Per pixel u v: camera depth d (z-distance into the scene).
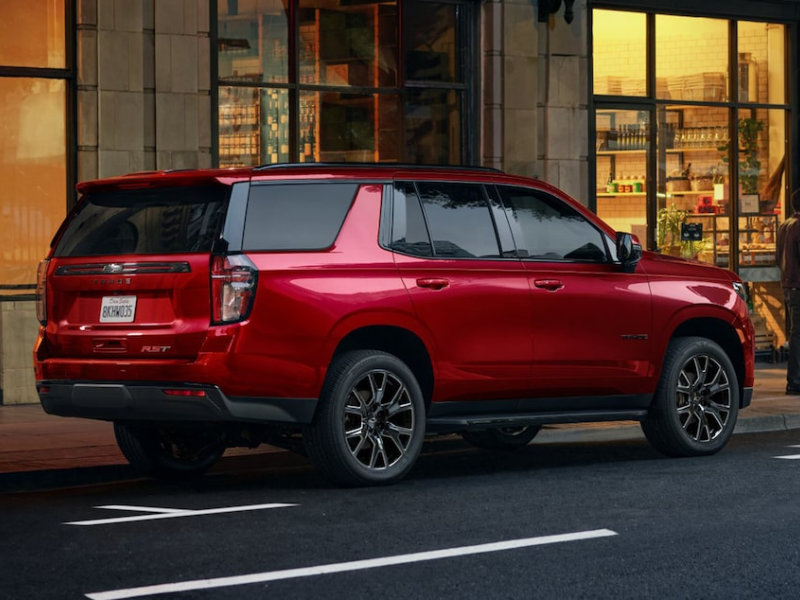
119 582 7.14
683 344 12.22
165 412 9.78
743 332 12.73
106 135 16.64
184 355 9.69
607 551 7.89
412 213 10.73
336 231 10.27
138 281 9.89
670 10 21.08
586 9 20.20
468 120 19.45
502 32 19.30
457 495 9.94
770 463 11.66
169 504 9.69
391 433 10.46
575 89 20.08
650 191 21.00
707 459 12.05
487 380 10.95
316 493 10.10
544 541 8.16
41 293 10.49
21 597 6.84
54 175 16.58
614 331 11.67
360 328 10.36
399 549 7.94
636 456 12.50
